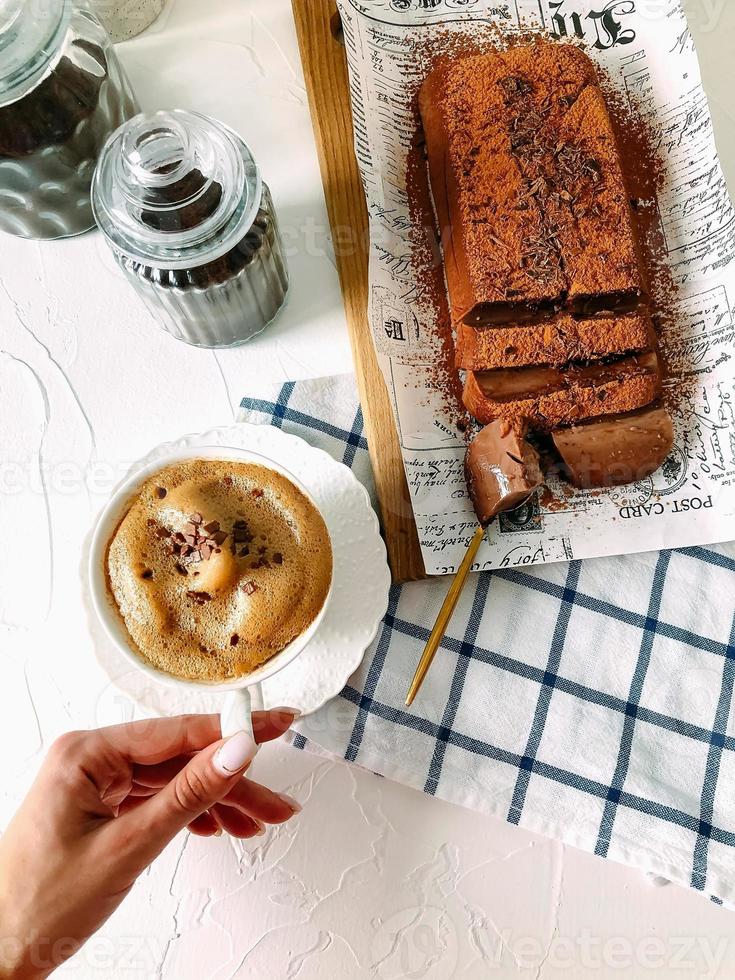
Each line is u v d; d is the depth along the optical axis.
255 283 0.36
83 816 0.31
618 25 0.41
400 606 0.37
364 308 0.39
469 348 0.38
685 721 0.36
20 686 0.38
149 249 0.32
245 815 0.35
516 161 0.38
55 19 0.31
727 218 0.38
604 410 0.37
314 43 0.41
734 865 0.35
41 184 0.36
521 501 0.37
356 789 0.37
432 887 0.36
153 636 0.30
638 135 0.41
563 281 0.38
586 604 0.37
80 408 0.40
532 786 0.36
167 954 0.36
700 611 0.37
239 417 0.38
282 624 0.31
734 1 0.42
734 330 0.38
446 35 0.41
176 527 0.31
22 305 0.40
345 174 0.40
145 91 0.42
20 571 0.38
